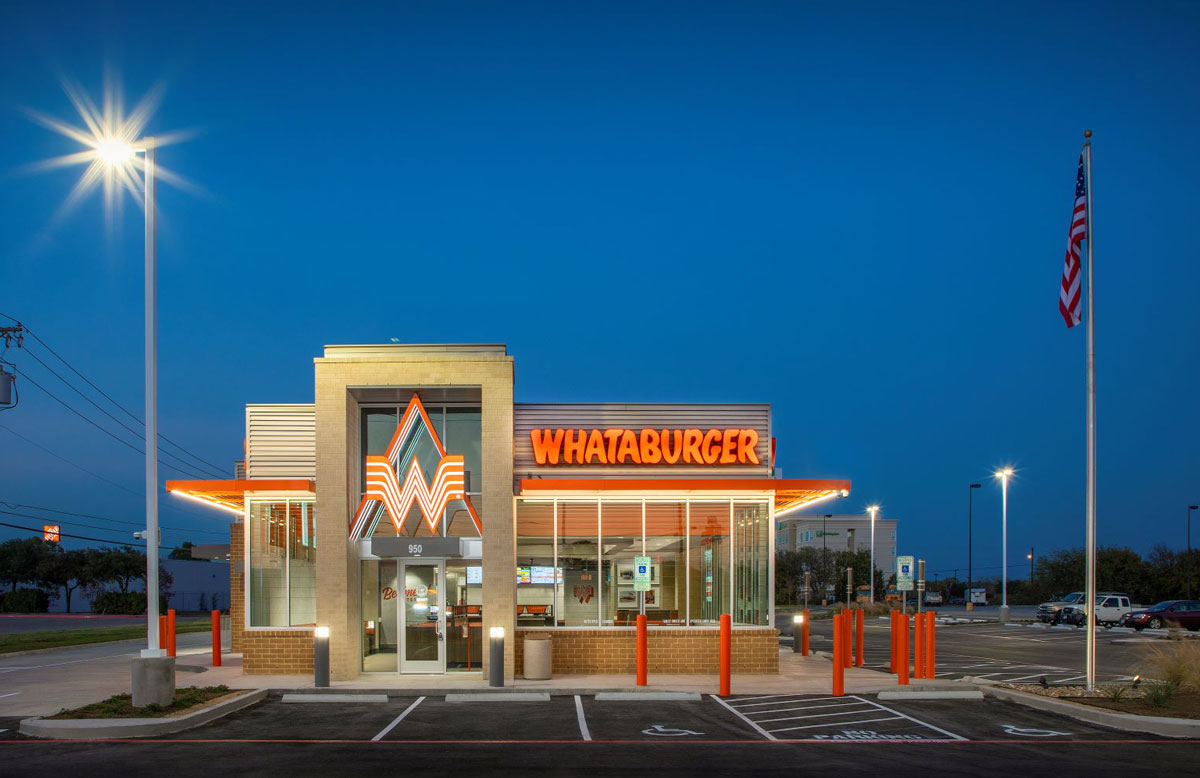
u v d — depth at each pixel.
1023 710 16.06
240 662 24.52
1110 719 14.61
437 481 20.52
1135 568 72.75
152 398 16.58
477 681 18.94
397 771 11.20
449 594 20.61
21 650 29.94
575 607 20.86
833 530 119.56
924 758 12.13
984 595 87.50
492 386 20.23
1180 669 17.75
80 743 13.09
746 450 21.64
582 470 21.39
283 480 21.30
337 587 19.62
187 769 11.28
